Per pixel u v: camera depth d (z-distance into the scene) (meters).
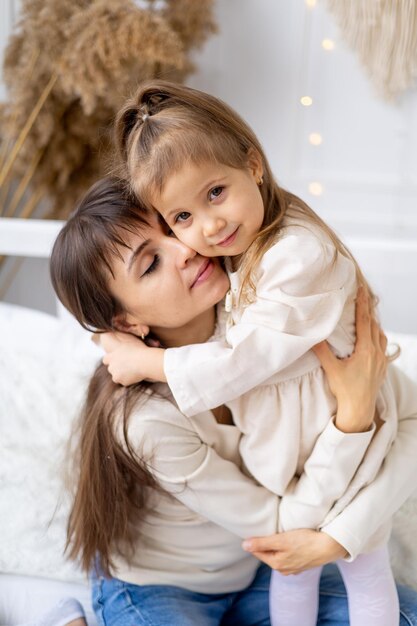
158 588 1.18
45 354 1.52
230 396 0.98
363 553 1.10
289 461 1.04
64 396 1.43
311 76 2.09
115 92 1.86
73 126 2.04
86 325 1.11
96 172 2.13
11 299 2.53
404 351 1.43
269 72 2.11
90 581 1.31
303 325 0.95
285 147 2.17
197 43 1.99
